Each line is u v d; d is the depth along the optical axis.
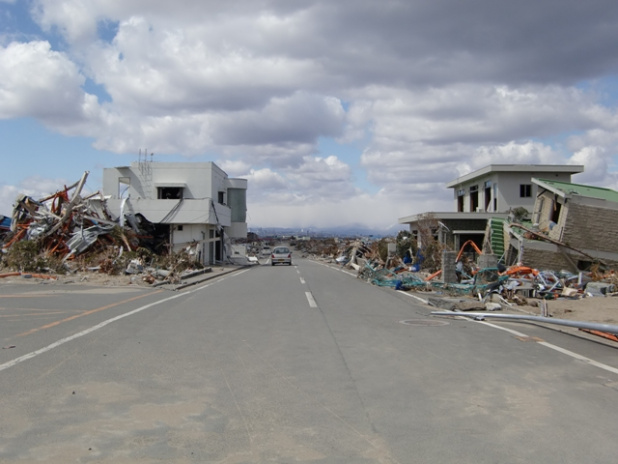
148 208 41.22
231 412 5.71
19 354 8.21
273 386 6.71
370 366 7.78
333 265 51.19
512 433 5.14
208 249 44.75
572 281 21.83
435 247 31.64
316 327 11.26
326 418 5.55
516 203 41.06
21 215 31.44
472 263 28.94
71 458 4.49
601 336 10.20
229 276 31.14
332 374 7.32
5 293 17.94
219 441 4.91
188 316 12.70
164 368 7.54
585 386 6.78
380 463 4.45
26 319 11.78
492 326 11.61
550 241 25.70
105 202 38.31
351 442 4.90
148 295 17.92
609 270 23.91
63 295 17.38
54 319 11.78
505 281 18.02
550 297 17.84
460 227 40.56
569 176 41.28
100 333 10.12
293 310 14.15
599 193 27.75
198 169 46.72
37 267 24.86
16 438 4.90
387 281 22.88
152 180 46.41
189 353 8.52
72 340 9.36
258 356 8.37
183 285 22.92
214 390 6.51
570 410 5.83
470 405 6.00
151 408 5.82
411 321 12.32
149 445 4.80
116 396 6.21
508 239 28.02
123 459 4.48
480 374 7.35
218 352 8.62
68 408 5.76
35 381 6.75
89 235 29.97
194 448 4.74
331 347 9.13
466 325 11.75
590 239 25.48
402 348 9.09
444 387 6.72
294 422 5.43
